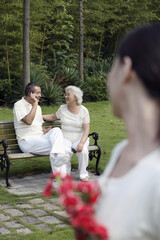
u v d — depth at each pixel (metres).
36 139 5.16
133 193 0.73
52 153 4.90
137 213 0.72
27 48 10.70
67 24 16.38
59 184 0.89
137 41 0.76
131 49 0.76
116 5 17.11
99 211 0.79
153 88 0.73
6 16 12.59
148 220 0.71
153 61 0.73
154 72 0.72
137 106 0.75
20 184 5.06
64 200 0.78
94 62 16.72
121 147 0.90
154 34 0.75
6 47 13.24
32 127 5.32
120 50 0.80
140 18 17.91
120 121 10.39
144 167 0.73
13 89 13.50
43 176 5.46
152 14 17.89
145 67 0.73
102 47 19.48
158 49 0.73
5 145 4.95
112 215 0.75
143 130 0.75
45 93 12.86
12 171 5.66
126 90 0.77
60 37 16.30
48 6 14.75
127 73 0.76
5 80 13.27
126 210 0.73
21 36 13.21
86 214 0.77
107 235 0.74
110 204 0.76
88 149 5.43
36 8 13.85
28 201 4.33
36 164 6.06
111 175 0.86
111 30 17.33
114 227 0.74
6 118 10.40
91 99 14.65
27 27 10.61
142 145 0.76
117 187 0.76
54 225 3.63
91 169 5.82
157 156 0.73
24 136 5.27
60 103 13.18
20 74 13.74
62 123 5.43
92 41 17.81
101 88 14.61
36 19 14.09
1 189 4.78
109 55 19.11
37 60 16.22
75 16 16.83
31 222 3.71
